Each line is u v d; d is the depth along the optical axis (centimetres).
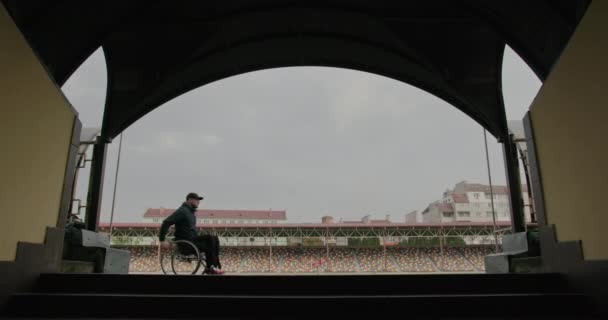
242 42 1104
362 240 3662
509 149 1031
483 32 980
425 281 521
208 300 467
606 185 442
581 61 486
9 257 471
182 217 696
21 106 485
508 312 470
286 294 514
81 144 1038
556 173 606
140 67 1059
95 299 466
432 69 1074
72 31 767
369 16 1007
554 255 600
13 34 451
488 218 6353
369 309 465
